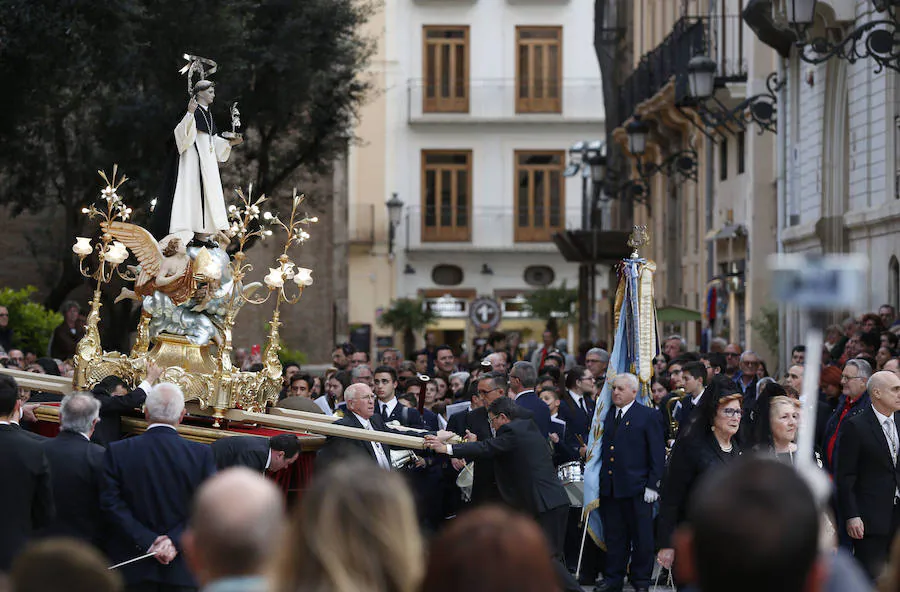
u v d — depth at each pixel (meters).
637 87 39.94
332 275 37.34
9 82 21.25
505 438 12.54
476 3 65.75
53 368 16.69
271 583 3.96
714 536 3.41
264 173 29.25
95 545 9.56
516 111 65.94
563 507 12.68
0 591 4.44
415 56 65.69
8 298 25.02
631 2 46.44
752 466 3.55
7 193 27.30
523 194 66.19
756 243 29.53
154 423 9.58
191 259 12.51
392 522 3.90
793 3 19.47
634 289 15.40
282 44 27.05
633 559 14.06
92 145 26.30
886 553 11.84
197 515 4.57
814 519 3.41
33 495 9.02
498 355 18.75
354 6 30.08
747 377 18.11
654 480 13.95
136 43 22.50
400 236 65.75
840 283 3.73
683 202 39.41
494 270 66.06
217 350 12.90
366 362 21.39
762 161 29.55
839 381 15.02
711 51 32.56
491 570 3.45
